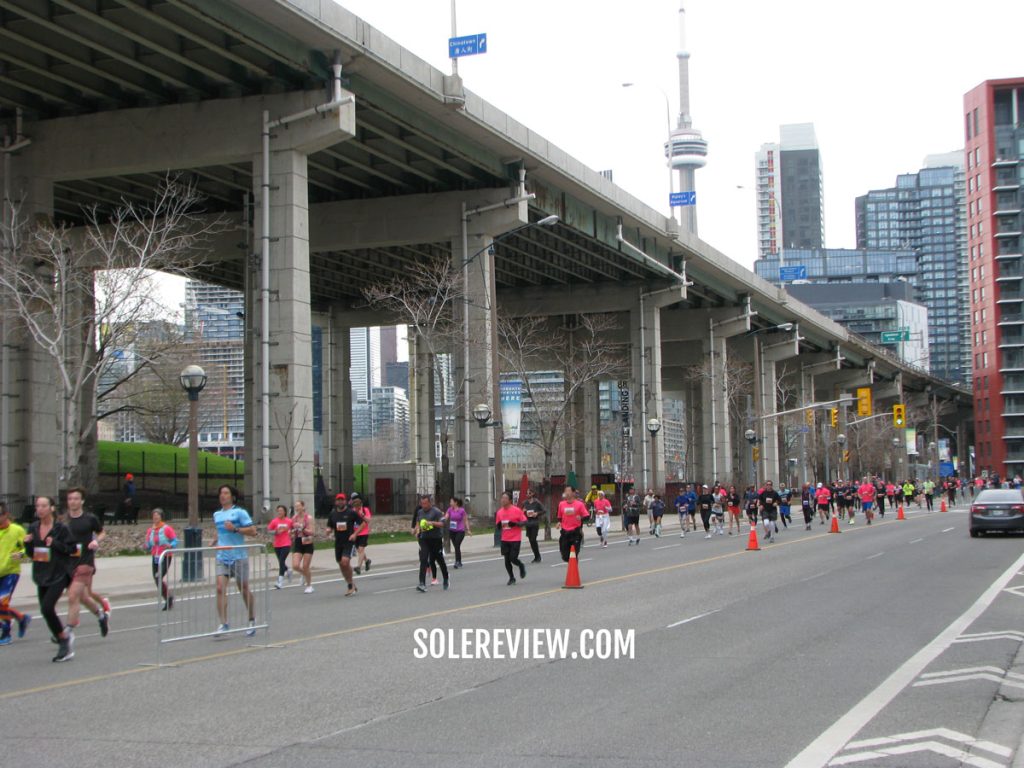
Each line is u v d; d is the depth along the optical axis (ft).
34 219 132.77
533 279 246.47
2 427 129.80
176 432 287.89
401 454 552.82
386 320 257.34
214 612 47.01
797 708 32.35
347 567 70.49
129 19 111.96
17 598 72.54
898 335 329.11
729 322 274.98
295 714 31.86
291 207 124.98
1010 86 460.96
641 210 209.15
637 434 242.37
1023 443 449.06
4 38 116.78
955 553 101.55
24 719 31.81
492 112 152.56
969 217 481.46
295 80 126.11
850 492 179.22
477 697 34.30
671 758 26.30
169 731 29.78
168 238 142.20
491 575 85.05
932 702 33.27
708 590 68.59
